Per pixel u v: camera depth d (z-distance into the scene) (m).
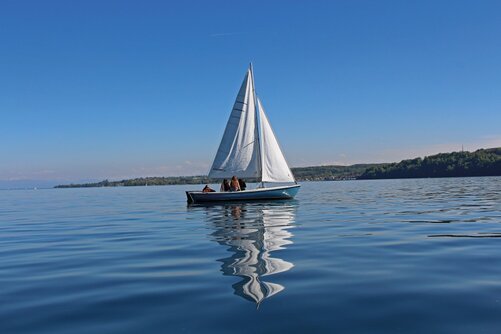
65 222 23.61
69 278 9.34
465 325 5.84
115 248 13.53
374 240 13.62
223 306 6.91
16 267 10.71
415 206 28.03
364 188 69.44
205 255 11.66
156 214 26.95
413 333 5.61
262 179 33.94
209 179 36.72
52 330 6.07
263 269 9.62
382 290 7.64
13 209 37.56
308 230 16.62
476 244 12.45
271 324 6.04
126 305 7.15
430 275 8.69
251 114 34.31
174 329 5.95
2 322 6.46
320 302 7.00
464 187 58.75
